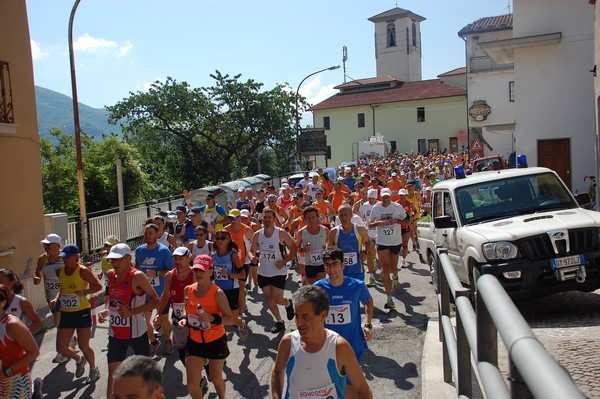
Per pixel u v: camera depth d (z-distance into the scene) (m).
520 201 8.32
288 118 46.62
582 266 6.98
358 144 51.22
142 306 6.03
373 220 9.68
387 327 8.23
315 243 8.25
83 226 16.61
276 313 8.59
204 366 6.45
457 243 8.12
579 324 6.48
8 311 6.23
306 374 3.52
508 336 1.58
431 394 4.95
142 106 44.06
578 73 19.86
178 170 46.53
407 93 66.38
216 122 45.06
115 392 2.49
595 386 4.28
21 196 11.27
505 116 33.12
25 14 11.79
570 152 20.05
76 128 16.22
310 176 20.19
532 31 20.25
